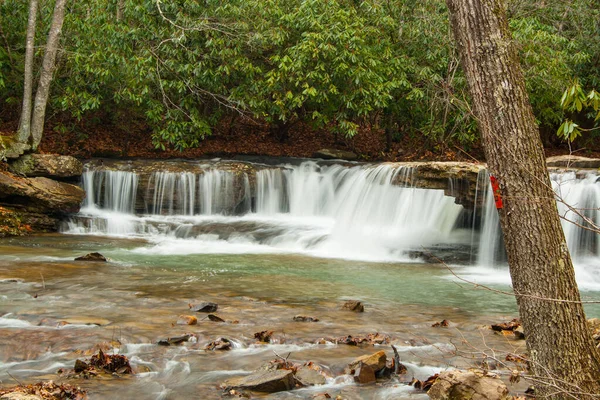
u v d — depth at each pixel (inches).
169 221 638.5
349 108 764.0
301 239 571.8
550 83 717.3
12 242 530.9
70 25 742.5
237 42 729.6
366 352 246.4
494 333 280.7
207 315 292.0
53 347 240.1
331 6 730.8
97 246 530.9
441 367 231.5
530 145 153.3
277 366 223.9
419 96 738.2
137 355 236.1
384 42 743.1
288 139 879.1
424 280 422.9
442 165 521.0
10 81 773.9
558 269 153.0
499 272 469.4
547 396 153.9
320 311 313.0
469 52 157.2
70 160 660.1
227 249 550.9
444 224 552.1
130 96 723.4
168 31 727.1
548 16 811.4
